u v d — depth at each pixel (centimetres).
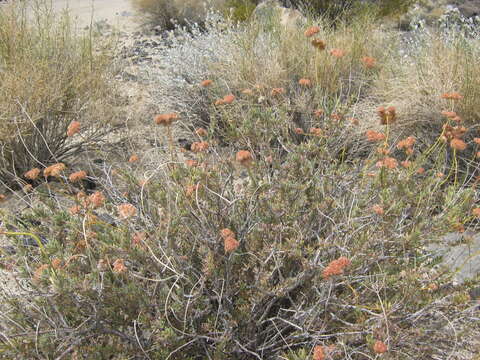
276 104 307
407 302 179
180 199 204
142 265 190
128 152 366
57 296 169
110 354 173
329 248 203
